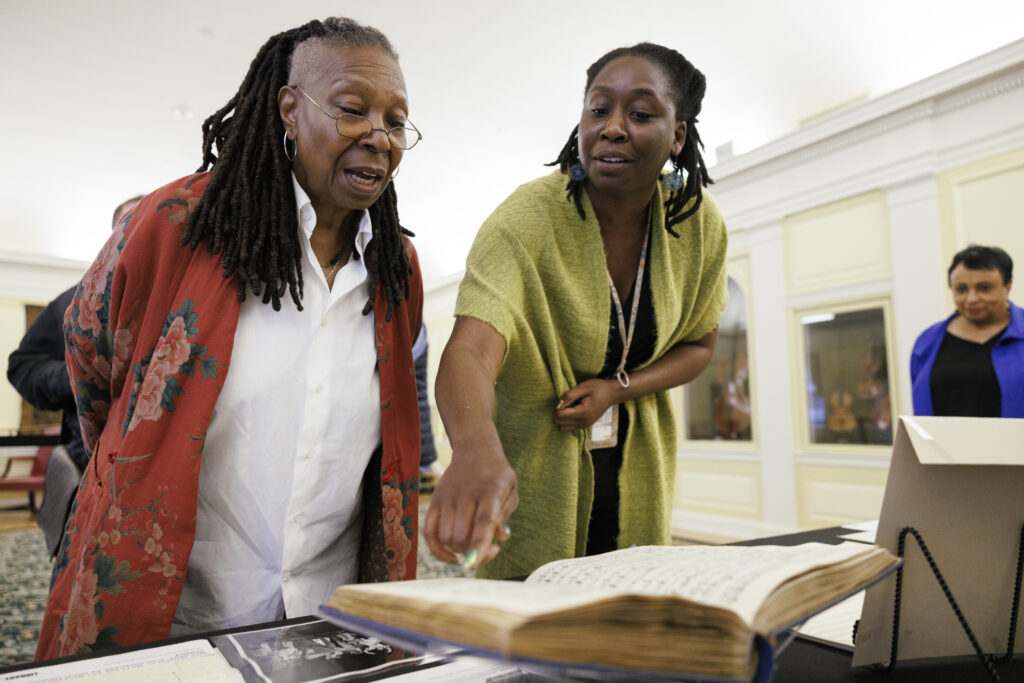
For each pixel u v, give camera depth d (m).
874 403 4.24
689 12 4.02
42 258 7.36
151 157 6.44
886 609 0.51
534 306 0.89
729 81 4.61
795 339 4.67
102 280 0.75
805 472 4.57
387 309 0.85
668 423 1.09
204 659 0.50
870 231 4.28
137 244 0.73
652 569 0.40
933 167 3.96
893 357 4.14
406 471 0.85
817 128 4.39
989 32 3.75
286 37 0.77
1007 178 3.70
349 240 0.83
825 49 4.19
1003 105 3.71
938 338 2.25
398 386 0.86
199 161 6.48
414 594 0.31
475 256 0.89
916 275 4.00
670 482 1.10
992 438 0.49
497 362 0.78
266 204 0.75
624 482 1.01
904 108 4.01
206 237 0.74
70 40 4.66
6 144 6.19
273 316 0.77
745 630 0.27
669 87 0.85
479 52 4.64
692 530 5.21
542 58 4.62
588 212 0.93
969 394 2.11
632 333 0.99
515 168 6.18
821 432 4.52
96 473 0.73
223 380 0.71
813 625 0.62
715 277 1.07
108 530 0.67
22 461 6.66
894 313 4.14
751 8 3.96
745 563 0.39
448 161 6.43
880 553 0.44
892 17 3.87
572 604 0.26
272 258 0.74
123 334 0.74
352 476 0.82
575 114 5.18
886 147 4.17
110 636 0.65
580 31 4.31
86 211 7.35
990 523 0.53
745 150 5.05
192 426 0.69
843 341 4.42
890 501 0.51
